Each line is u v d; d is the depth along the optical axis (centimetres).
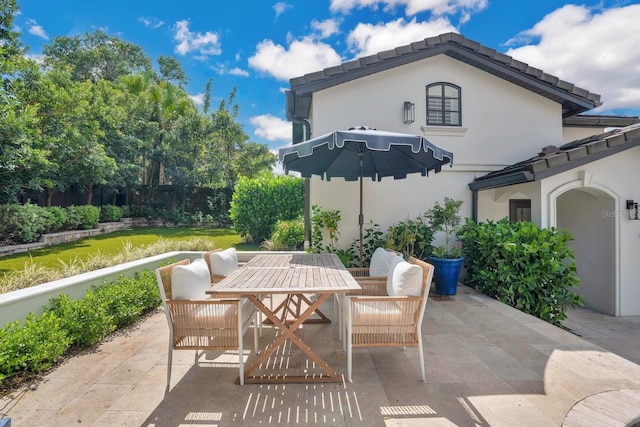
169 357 338
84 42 3006
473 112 834
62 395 314
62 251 1103
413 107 803
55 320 400
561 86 814
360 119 801
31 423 272
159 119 2406
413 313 345
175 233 1684
